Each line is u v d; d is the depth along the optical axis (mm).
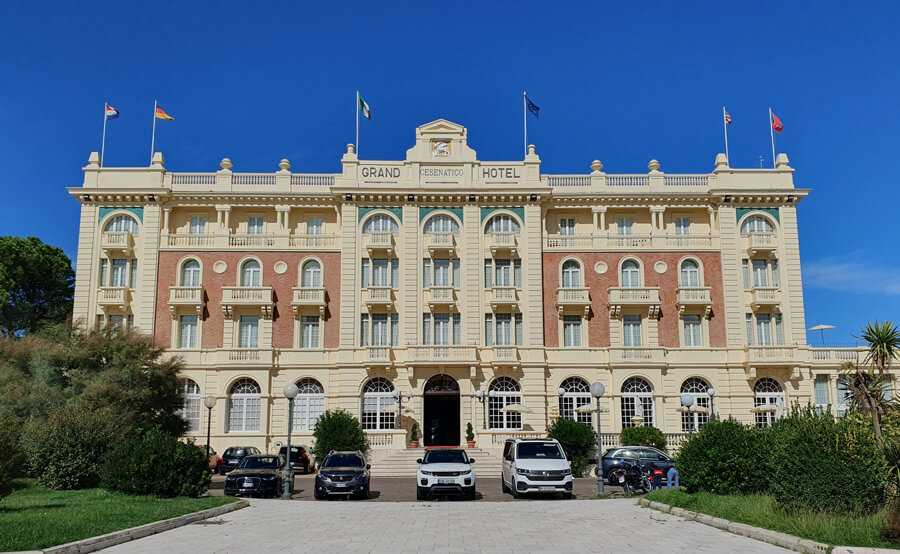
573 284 52750
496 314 51844
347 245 52312
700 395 51062
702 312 52000
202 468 27266
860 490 18609
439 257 52531
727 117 54969
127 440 28188
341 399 49906
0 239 59344
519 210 53250
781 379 50938
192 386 50125
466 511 24109
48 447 27969
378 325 51781
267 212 54156
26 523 18156
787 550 15930
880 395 29156
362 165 53438
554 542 17297
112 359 37688
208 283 51906
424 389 50281
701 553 15648
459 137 54156
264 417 49656
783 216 53156
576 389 51062
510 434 48938
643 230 54562
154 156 53656
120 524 18891
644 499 25547
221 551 16234
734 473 24766
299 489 35750
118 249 51688
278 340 51281
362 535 18641
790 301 52031
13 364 36281
